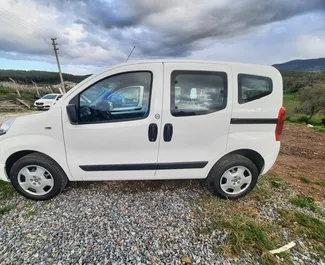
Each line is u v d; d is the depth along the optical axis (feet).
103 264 5.41
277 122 8.00
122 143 7.57
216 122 7.59
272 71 7.80
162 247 6.00
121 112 7.47
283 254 5.78
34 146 7.54
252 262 5.54
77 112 7.32
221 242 6.19
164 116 7.36
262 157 8.18
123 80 7.41
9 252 5.74
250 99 7.69
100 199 8.32
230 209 7.84
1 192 8.69
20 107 49.49
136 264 5.42
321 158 14.84
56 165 7.83
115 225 6.87
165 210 7.70
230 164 8.03
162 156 7.84
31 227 6.72
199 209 7.79
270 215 7.52
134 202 8.18
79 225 6.84
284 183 10.10
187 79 7.36
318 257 5.73
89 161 7.76
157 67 7.30
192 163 8.02
